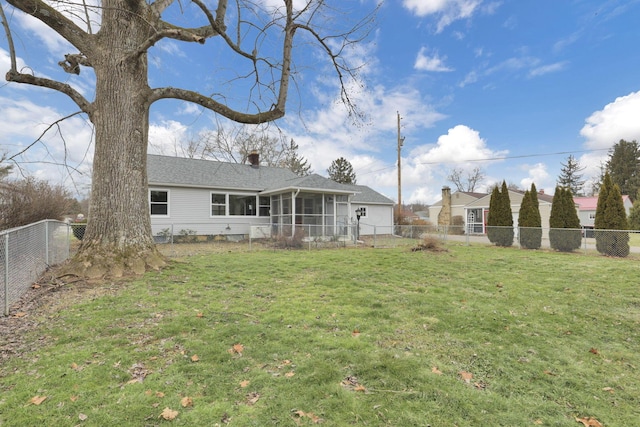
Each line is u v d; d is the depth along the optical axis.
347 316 4.11
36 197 8.93
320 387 2.41
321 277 6.49
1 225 7.89
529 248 13.01
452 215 27.00
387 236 20.84
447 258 9.55
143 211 6.14
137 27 6.02
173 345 3.10
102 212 5.71
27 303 4.23
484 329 3.79
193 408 2.12
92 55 5.85
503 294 5.40
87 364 2.67
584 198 30.89
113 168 5.78
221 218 15.38
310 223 16.08
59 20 5.48
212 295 4.91
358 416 2.07
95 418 1.98
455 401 2.28
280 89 6.91
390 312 4.32
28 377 2.44
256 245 13.35
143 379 2.46
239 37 6.95
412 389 2.42
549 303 4.92
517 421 2.09
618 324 4.07
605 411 2.24
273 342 3.22
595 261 9.09
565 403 2.33
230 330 3.50
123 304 4.25
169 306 4.24
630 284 6.11
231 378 2.52
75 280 5.16
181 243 13.83
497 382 2.59
